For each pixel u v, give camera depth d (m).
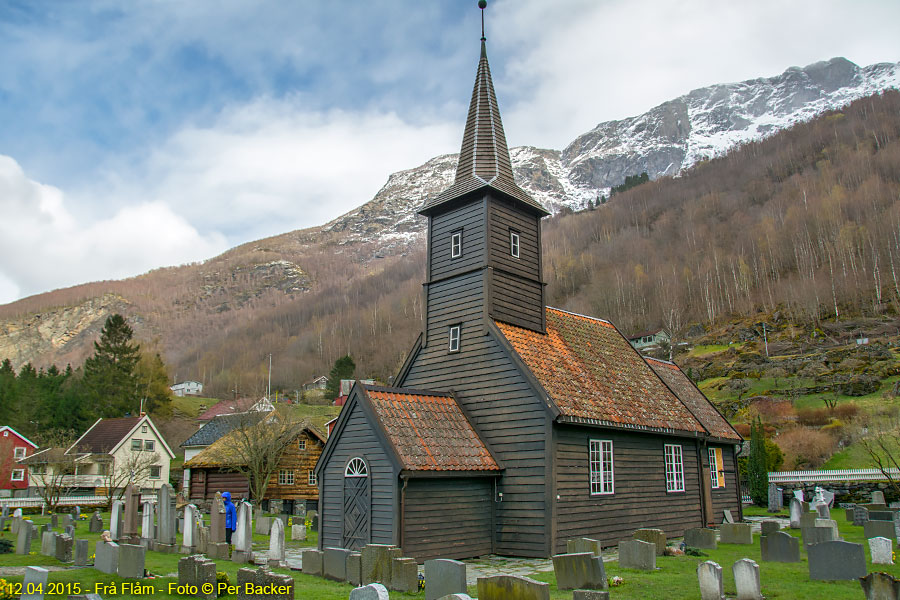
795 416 59.75
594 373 25.69
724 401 69.94
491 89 28.56
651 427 24.91
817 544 15.63
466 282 25.09
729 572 17.12
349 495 20.89
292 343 164.12
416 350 26.44
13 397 84.44
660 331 113.12
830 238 120.69
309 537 27.30
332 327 166.12
